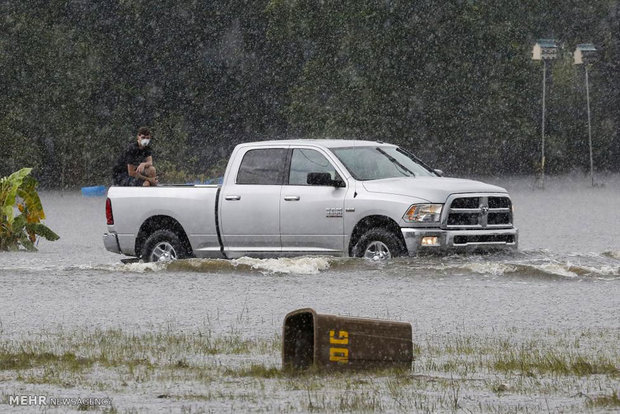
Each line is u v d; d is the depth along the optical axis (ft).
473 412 63.57
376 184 144.36
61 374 79.10
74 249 198.59
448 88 509.76
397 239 142.10
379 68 500.74
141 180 181.06
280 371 78.95
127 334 101.81
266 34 511.40
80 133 478.59
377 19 499.51
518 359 85.15
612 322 108.37
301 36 506.89
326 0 500.74
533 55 463.42
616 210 304.09
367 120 497.46
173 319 112.06
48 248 200.54
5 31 472.44
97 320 111.75
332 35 504.02
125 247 158.30
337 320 79.66
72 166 483.92
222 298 127.03
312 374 78.54
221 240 151.84
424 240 140.46
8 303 124.36
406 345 81.35
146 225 157.79
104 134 485.56
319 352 79.30
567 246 192.95
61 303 124.26
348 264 143.13
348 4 499.51
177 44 506.48
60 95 474.90
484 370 81.00
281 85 522.88
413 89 506.48
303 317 82.43
